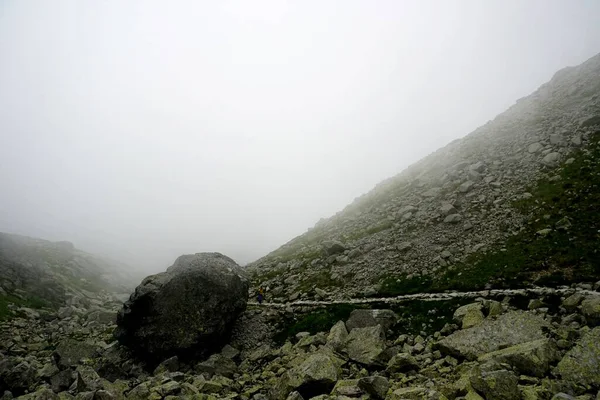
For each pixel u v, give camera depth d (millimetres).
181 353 30422
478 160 56688
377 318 27562
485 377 13602
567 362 14508
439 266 35531
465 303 27297
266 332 35312
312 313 35938
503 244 34000
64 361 31906
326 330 31406
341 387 17562
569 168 39750
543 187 39438
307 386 19125
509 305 24672
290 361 24984
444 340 21188
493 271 30422
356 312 28969
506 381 13172
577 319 19641
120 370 30484
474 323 22484
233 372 26812
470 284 30047
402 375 18750
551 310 22297
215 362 27203
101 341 42188
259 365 27844
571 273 25906
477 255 34281
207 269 34094
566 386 13062
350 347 24031
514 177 45250
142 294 32812
